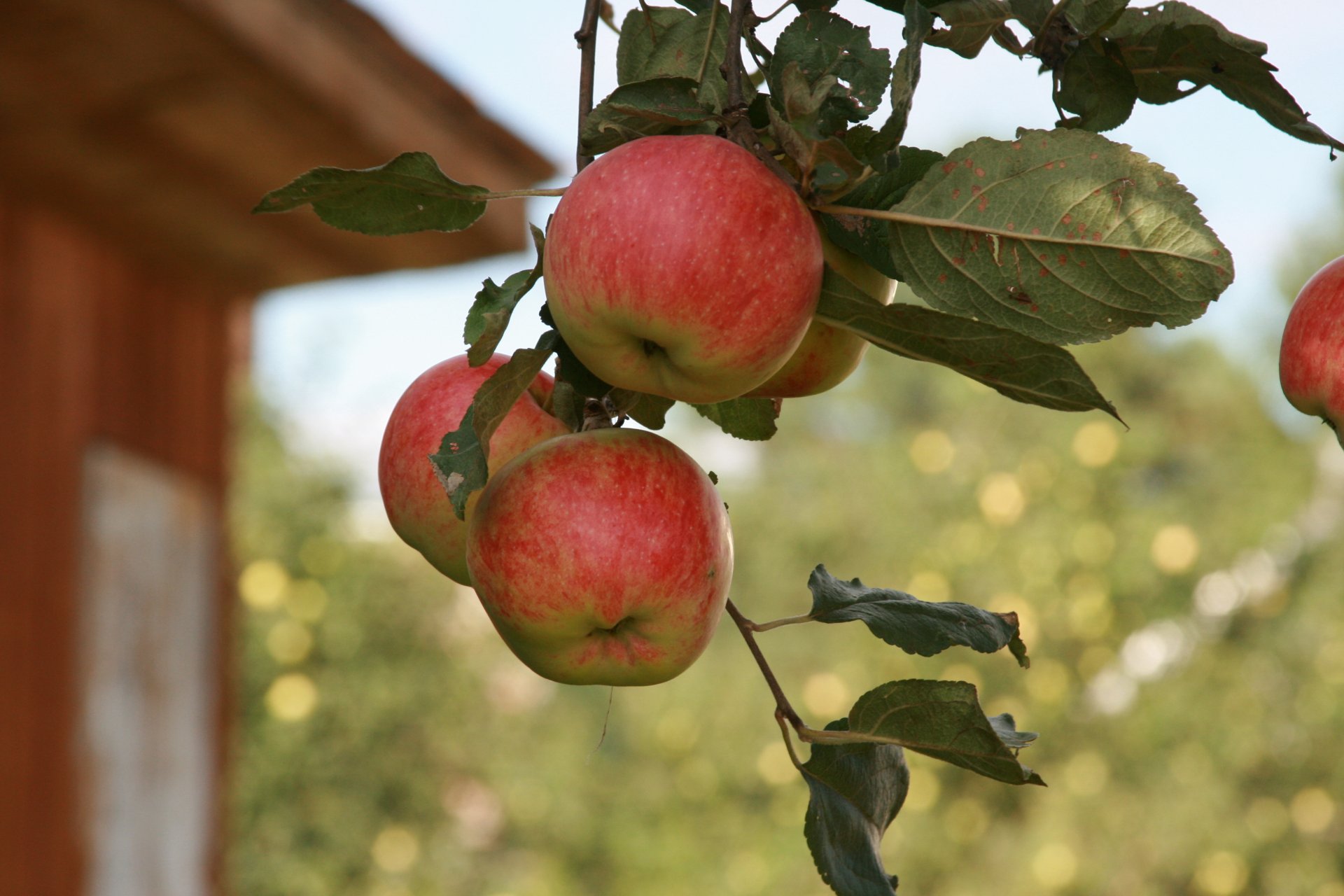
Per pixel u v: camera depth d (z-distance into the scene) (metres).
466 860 6.47
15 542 2.89
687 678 6.20
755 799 6.28
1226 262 0.90
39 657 2.92
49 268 3.01
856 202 0.94
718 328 0.90
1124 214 0.91
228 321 3.49
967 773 5.49
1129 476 5.45
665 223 0.89
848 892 0.99
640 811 6.63
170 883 3.18
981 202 0.92
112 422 3.16
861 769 1.01
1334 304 1.08
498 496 1.09
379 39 2.59
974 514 5.37
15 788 2.83
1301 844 5.10
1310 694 5.20
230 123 2.61
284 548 5.74
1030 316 0.94
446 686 6.00
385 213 0.99
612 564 1.05
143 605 3.21
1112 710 5.39
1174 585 5.19
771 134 0.93
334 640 5.77
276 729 5.66
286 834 5.64
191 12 2.23
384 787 5.85
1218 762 5.19
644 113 0.95
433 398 1.24
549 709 7.10
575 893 6.78
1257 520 5.20
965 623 1.03
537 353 0.96
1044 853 5.23
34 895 2.84
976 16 1.04
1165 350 5.62
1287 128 1.04
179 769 3.26
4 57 2.35
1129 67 1.05
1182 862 5.11
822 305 0.94
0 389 2.89
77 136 2.66
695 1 1.14
